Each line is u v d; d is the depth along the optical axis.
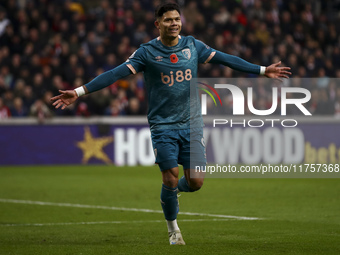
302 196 26.34
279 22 55.72
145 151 42.12
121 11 50.31
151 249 14.59
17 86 43.12
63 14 49.16
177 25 15.05
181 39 15.49
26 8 50.16
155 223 19.61
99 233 17.64
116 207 23.53
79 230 18.23
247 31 52.25
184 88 15.34
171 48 15.30
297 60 51.75
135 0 51.56
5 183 32.03
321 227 18.48
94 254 14.05
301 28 56.41
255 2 54.72
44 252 14.46
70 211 22.53
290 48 52.03
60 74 44.84
